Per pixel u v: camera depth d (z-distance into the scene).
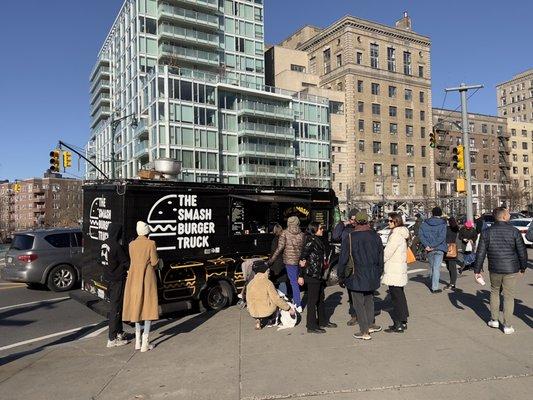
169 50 59.62
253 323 7.68
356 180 69.00
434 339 6.21
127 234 8.22
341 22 71.00
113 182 8.61
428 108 77.62
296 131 62.84
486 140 91.06
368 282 6.27
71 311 9.90
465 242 12.64
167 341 6.80
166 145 50.03
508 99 140.38
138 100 57.56
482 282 7.43
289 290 9.40
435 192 77.12
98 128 90.69
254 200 10.08
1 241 61.00
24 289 13.00
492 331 6.53
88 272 9.45
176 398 4.55
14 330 8.38
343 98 70.25
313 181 62.00
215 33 64.44
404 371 4.98
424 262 15.73
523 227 21.05
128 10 63.06
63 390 4.92
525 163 97.00
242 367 5.37
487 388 4.45
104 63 77.69
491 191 90.25
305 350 5.93
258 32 69.06
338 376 4.91
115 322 6.62
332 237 10.77
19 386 5.10
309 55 78.19
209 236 9.37
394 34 74.38
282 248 8.05
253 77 68.06
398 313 6.65
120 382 5.09
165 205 8.77
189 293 9.04
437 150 81.25
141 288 6.27
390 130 73.19
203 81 53.88
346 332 6.79
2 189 138.50
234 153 57.12
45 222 116.06
